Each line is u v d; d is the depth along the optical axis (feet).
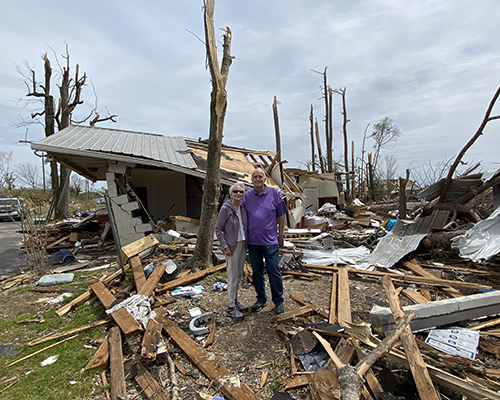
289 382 8.16
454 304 10.68
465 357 8.89
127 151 25.73
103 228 34.53
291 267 18.63
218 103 16.42
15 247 31.78
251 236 11.94
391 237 23.47
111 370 8.79
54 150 23.62
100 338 11.12
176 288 15.52
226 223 11.80
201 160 30.96
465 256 18.70
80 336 11.27
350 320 11.27
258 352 9.71
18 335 11.85
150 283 14.42
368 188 88.79
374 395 7.36
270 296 14.61
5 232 44.16
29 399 7.98
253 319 11.96
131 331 10.16
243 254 12.16
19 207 21.45
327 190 66.59
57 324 12.61
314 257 21.13
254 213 11.89
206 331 10.85
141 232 23.95
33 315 13.71
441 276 17.63
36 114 61.21
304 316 11.81
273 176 39.86
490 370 8.23
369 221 36.09
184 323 11.84
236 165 36.37
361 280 17.01
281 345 10.03
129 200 25.99
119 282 16.69
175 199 39.78
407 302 13.88
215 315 12.47
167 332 10.76
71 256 24.54
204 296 14.65
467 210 26.66
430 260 20.54
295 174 63.36
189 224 29.01
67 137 27.94
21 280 19.16
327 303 13.52
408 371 8.14
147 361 9.29
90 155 24.07
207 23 15.83
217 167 17.57
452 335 9.91
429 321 10.13
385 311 10.00
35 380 8.80
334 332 9.94
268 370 8.84
